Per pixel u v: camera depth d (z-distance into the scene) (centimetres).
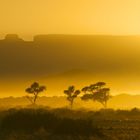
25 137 6725
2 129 7712
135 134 7900
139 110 17262
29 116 7962
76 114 14562
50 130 7362
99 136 7256
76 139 6706
